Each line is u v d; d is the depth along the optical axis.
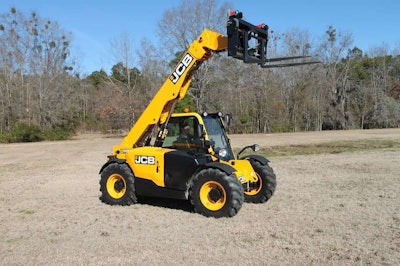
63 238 5.80
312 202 7.66
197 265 4.61
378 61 57.44
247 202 7.74
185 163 6.93
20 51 43.09
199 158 6.86
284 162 14.31
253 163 7.71
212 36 7.23
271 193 7.57
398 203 7.40
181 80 7.48
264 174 7.61
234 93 44.22
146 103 39.81
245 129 43.66
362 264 4.54
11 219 7.00
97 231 6.10
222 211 6.52
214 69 40.84
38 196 9.16
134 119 39.72
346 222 6.23
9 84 42.44
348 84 51.31
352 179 10.16
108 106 40.28
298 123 48.56
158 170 7.23
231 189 6.45
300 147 21.50
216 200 6.64
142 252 5.09
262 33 7.12
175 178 7.06
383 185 9.22
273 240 5.44
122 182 7.80
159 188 7.28
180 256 4.91
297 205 7.45
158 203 7.95
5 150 26.77
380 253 4.86
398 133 32.16
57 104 43.75
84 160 18.05
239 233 5.77
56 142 35.62
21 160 19.00
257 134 39.75
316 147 21.20
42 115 42.66
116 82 44.53
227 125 7.90
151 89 39.91
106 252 5.13
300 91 47.97
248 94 44.66
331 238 5.46
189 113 7.43
